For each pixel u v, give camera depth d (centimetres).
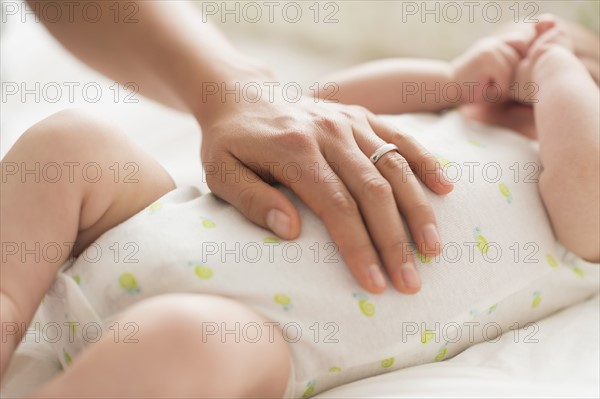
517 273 63
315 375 59
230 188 61
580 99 68
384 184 60
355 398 57
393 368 60
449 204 63
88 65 74
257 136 62
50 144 60
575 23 84
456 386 57
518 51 76
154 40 70
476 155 67
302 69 110
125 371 53
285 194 62
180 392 53
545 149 68
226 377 54
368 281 58
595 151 65
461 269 61
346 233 59
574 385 57
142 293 58
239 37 124
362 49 114
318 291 59
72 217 60
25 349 62
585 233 66
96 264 59
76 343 59
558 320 65
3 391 58
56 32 73
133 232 59
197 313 54
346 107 66
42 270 59
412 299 60
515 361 61
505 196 65
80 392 52
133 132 91
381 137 64
